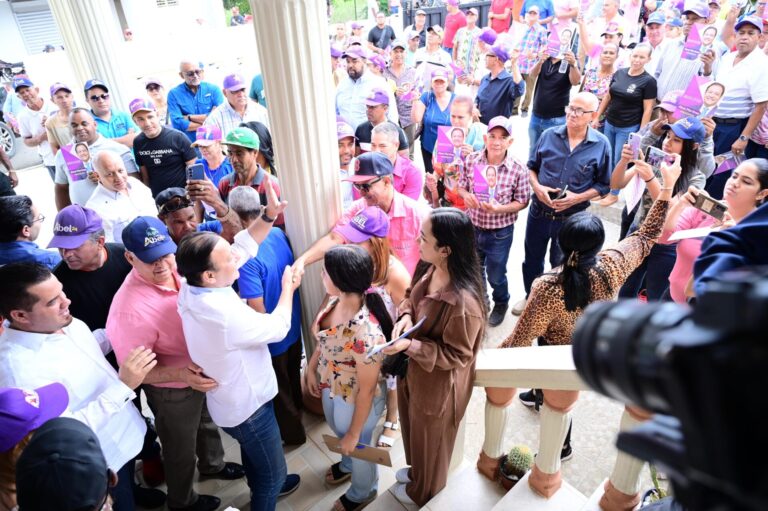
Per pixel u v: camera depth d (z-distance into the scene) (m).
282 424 2.85
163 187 4.40
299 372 2.85
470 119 4.41
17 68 8.77
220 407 2.08
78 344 1.91
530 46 6.93
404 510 2.29
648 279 3.25
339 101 5.71
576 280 2.21
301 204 2.59
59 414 1.56
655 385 0.31
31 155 8.36
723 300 0.29
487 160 3.81
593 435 3.05
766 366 0.26
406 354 1.84
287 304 2.22
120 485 2.10
